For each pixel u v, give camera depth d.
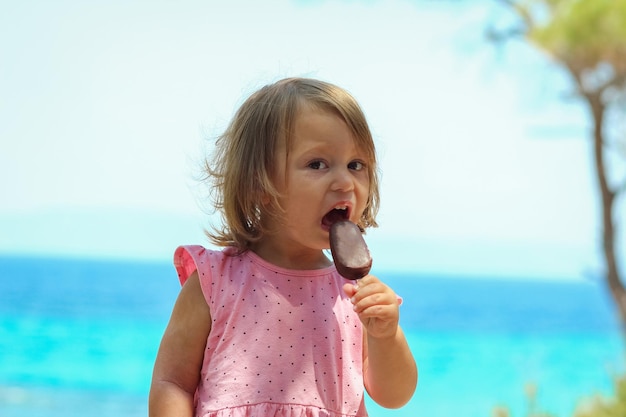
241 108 2.29
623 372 9.09
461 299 53.34
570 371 24.23
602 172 10.25
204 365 2.16
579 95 9.78
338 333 2.22
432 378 22.31
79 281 51.44
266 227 2.23
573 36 8.62
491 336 34.22
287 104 2.16
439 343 30.53
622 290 10.47
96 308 35.22
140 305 37.00
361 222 2.33
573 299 59.22
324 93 2.17
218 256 2.25
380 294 2.02
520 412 16.78
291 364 2.14
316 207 2.12
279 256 2.26
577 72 9.37
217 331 2.15
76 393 17.95
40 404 16.70
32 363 21.56
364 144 2.18
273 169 2.15
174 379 2.16
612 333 37.19
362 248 2.04
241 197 2.22
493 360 26.47
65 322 30.19
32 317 31.41
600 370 24.31
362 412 2.19
